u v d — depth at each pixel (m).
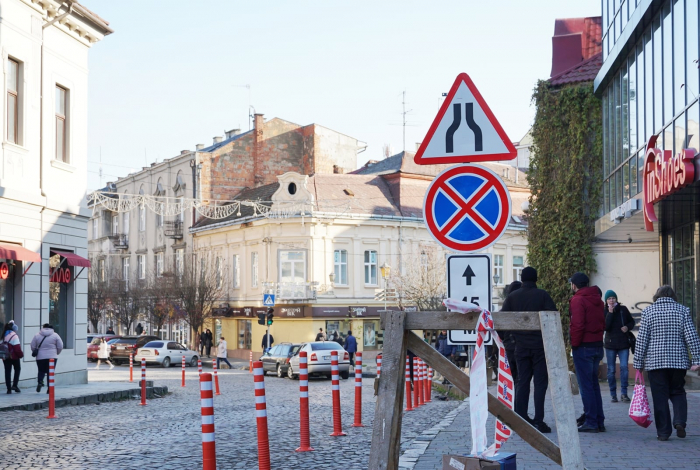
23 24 21.53
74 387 22.23
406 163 55.38
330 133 62.09
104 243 72.62
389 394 4.80
